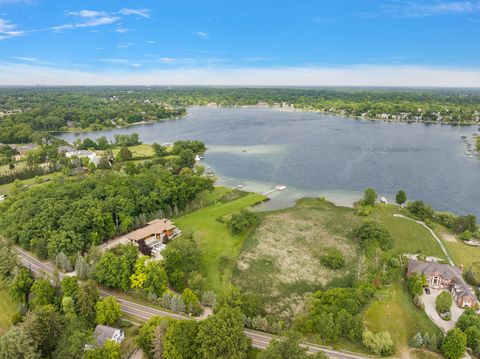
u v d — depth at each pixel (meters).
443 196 165.50
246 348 65.62
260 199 160.00
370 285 86.06
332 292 83.06
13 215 114.38
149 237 112.44
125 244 105.75
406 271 98.88
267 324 74.31
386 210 145.25
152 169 181.00
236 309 72.94
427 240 119.44
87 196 123.06
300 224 132.62
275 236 123.00
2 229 114.31
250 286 94.38
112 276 87.31
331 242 118.19
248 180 190.00
